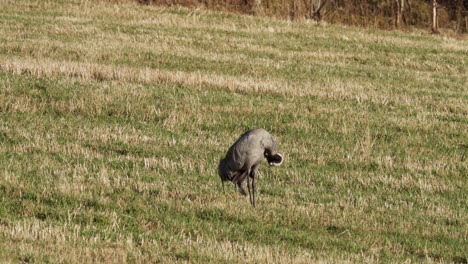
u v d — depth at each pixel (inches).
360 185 2068.2
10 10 4266.7
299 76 3344.0
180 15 4510.3
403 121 2721.5
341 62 3732.8
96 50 3491.6
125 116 2583.7
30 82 2800.2
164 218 1684.3
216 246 1510.8
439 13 5649.6
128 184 1899.6
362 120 2699.3
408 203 1947.6
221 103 2768.2
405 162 2300.7
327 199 1916.8
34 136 2266.2
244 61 3531.0
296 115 2694.4
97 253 1400.1
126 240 1517.0
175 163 2095.2
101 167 2028.8
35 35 3752.5
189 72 3218.5
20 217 1620.3
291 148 2351.1
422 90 3233.3
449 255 1615.4
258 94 2970.0
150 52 3560.5
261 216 1748.3
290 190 1959.9
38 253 1366.9
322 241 1622.8
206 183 1957.4
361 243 1637.6
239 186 1488.7
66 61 3223.4
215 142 2348.7
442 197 2018.9
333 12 5132.9
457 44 4347.9
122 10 4493.1
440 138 2586.1
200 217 1727.4
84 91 2743.6
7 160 2023.9
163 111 2630.4
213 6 4923.7
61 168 1989.4
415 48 4146.2
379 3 5413.4
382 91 3152.1
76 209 1696.6
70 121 2481.5
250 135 1451.8
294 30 4335.6
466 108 2947.8
